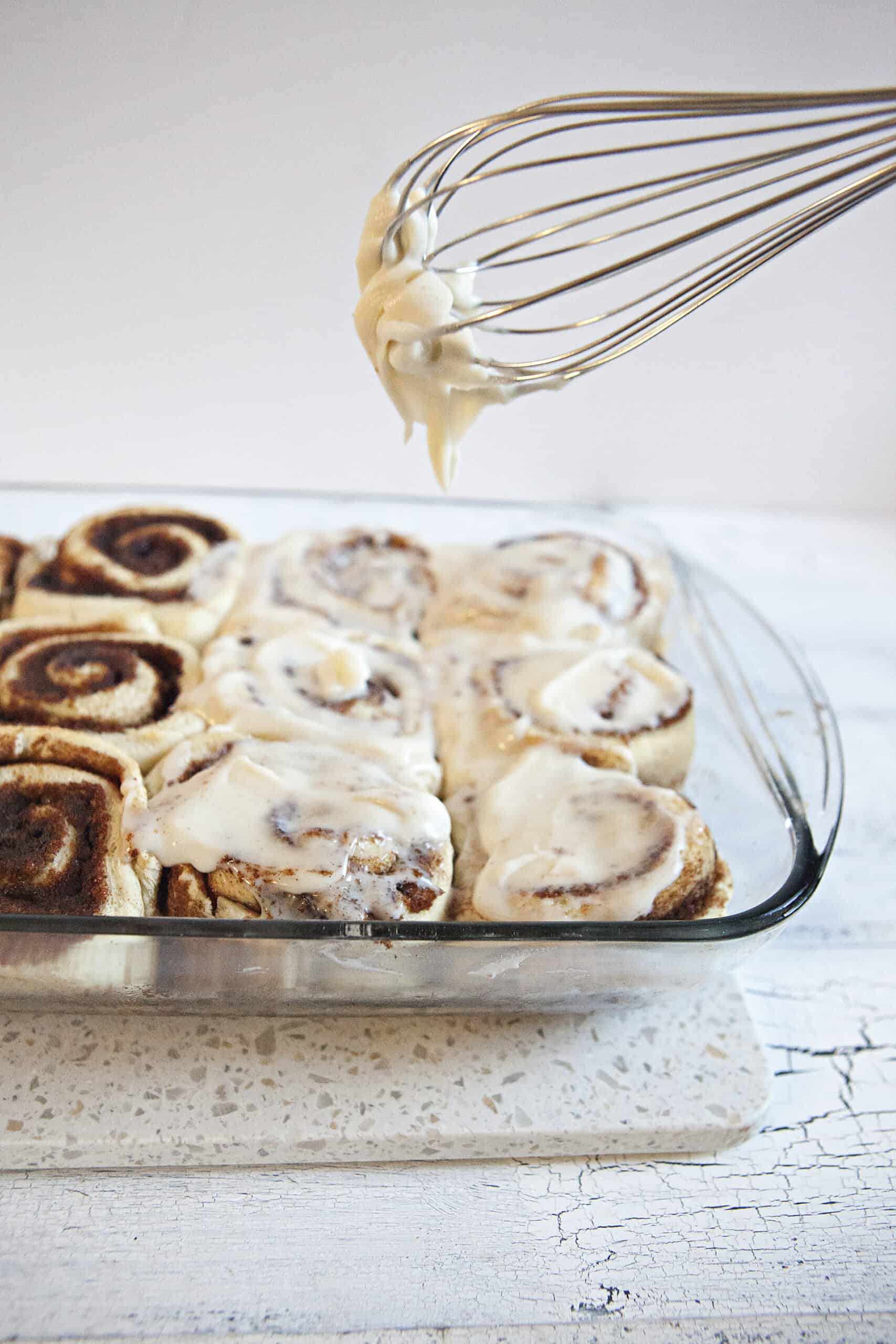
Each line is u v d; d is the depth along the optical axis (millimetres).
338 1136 391
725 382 650
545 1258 379
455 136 338
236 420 645
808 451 679
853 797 519
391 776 443
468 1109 400
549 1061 414
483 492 682
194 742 445
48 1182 387
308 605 518
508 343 627
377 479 671
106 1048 406
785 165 592
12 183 564
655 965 392
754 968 454
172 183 572
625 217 601
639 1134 398
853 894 482
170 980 389
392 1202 389
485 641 508
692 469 682
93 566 516
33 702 460
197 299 605
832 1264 382
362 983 394
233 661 483
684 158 589
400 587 535
